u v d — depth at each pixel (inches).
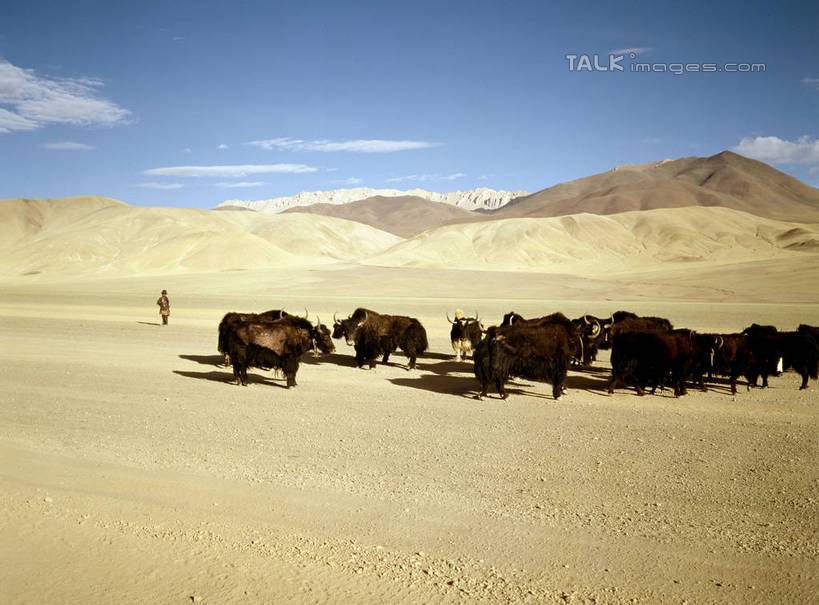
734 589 209.9
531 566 225.3
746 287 2935.5
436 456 358.9
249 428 422.9
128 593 200.5
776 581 215.5
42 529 247.8
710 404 518.6
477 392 568.1
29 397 522.9
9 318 1381.6
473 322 755.4
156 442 384.2
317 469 332.8
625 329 653.3
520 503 285.9
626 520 267.3
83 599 196.4
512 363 518.6
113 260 6510.8
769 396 556.7
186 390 563.2
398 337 701.9
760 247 7190.0
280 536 246.8
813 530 257.6
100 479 311.7
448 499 290.2
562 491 302.2
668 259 6437.0
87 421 438.9
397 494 295.9
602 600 201.9
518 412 480.1
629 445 385.1
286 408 489.7
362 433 411.5
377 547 238.4
